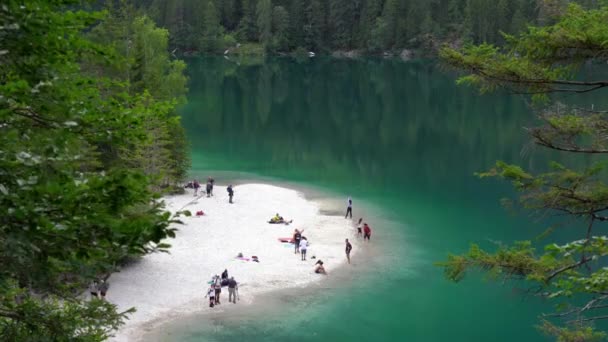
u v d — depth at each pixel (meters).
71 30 8.84
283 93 131.62
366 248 47.19
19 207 7.58
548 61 11.64
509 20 131.00
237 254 44.19
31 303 9.58
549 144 12.24
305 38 185.38
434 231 52.53
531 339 34.06
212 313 35.16
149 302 35.62
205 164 75.25
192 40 182.25
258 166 75.50
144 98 9.82
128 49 70.50
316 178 70.62
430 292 39.53
